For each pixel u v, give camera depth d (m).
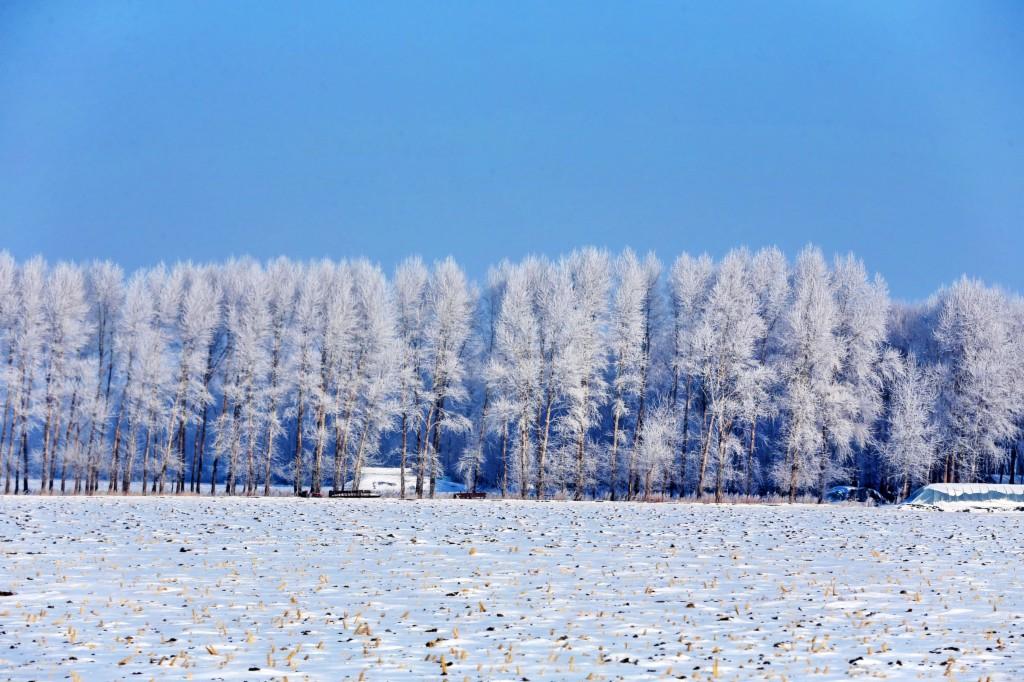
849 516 57.19
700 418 79.94
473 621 22.98
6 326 74.94
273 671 18.14
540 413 78.31
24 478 72.75
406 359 77.75
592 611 24.31
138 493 73.81
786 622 23.25
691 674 18.12
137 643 20.41
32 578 27.89
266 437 79.81
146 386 74.31
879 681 17.77
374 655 19.62
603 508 59.81
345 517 48.91
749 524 49.41
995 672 18.36
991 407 77.94
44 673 17.83
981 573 31.97
